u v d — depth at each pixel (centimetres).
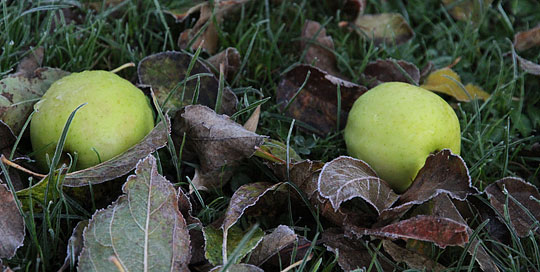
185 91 83
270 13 97
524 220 79
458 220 76
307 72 85
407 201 77
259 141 76
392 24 95
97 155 75
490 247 78
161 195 73
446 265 77
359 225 77
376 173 78
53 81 81
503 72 93
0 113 78
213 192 80
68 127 74
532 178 84
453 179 75
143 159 74
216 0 89
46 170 78
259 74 90
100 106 76
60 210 74
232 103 83
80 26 90
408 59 94
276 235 74
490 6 98
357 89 84
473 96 89
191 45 89
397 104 78
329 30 95
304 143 84
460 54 94
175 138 79
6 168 76
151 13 93
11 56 85
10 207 72
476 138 86
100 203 77
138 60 88
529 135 88
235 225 76
